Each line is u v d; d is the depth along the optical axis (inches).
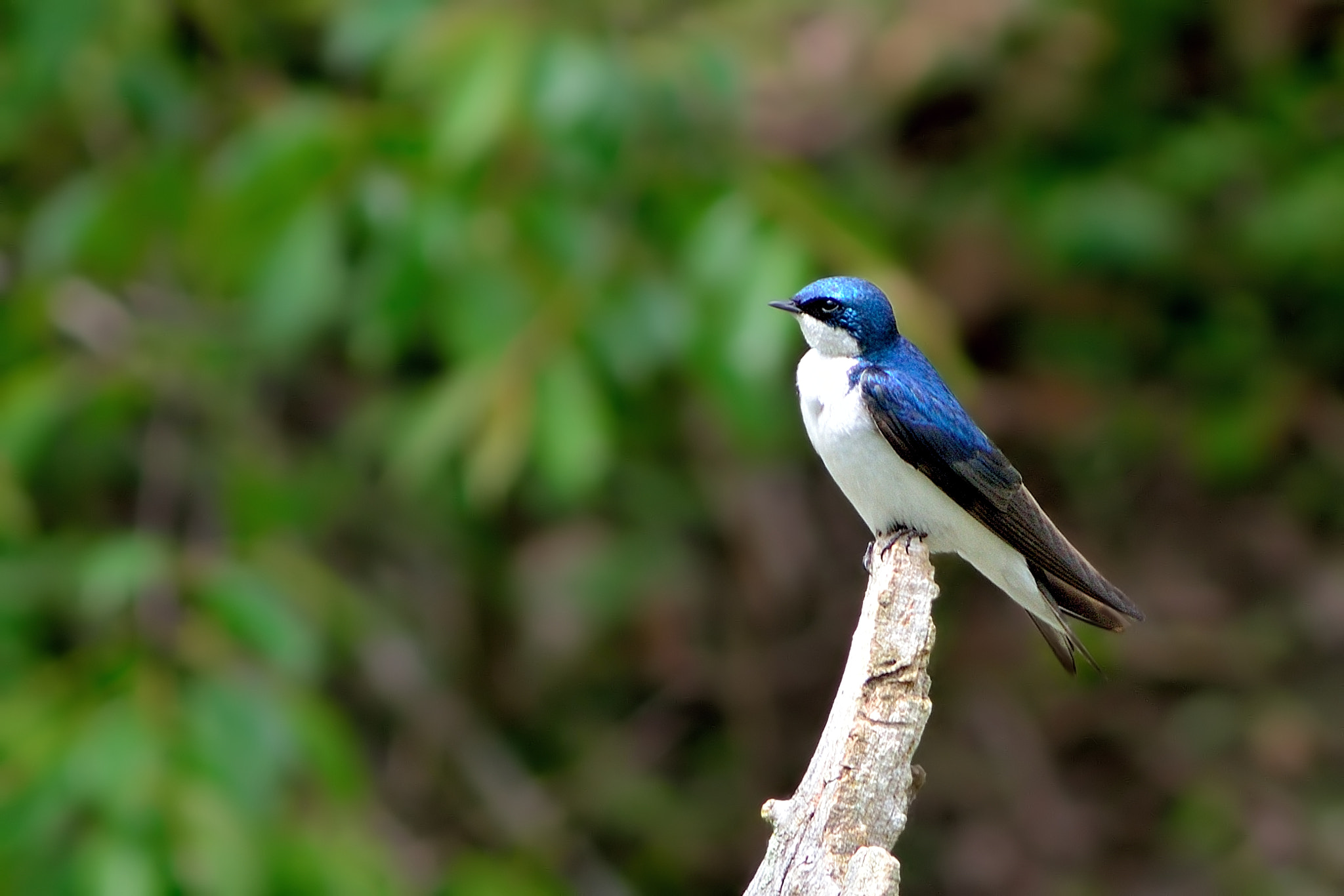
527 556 482.3
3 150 433.4
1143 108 507.8
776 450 459.2
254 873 294.5
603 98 338.0
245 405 432.5
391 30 361.1
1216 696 517.3
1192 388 523.2
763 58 442.6
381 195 335.3
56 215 379.9
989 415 508.4
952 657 519.5
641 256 357.4
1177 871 489.4
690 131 371.6
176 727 306.2
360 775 328.5
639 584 474.9
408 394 455.2
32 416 373.7
